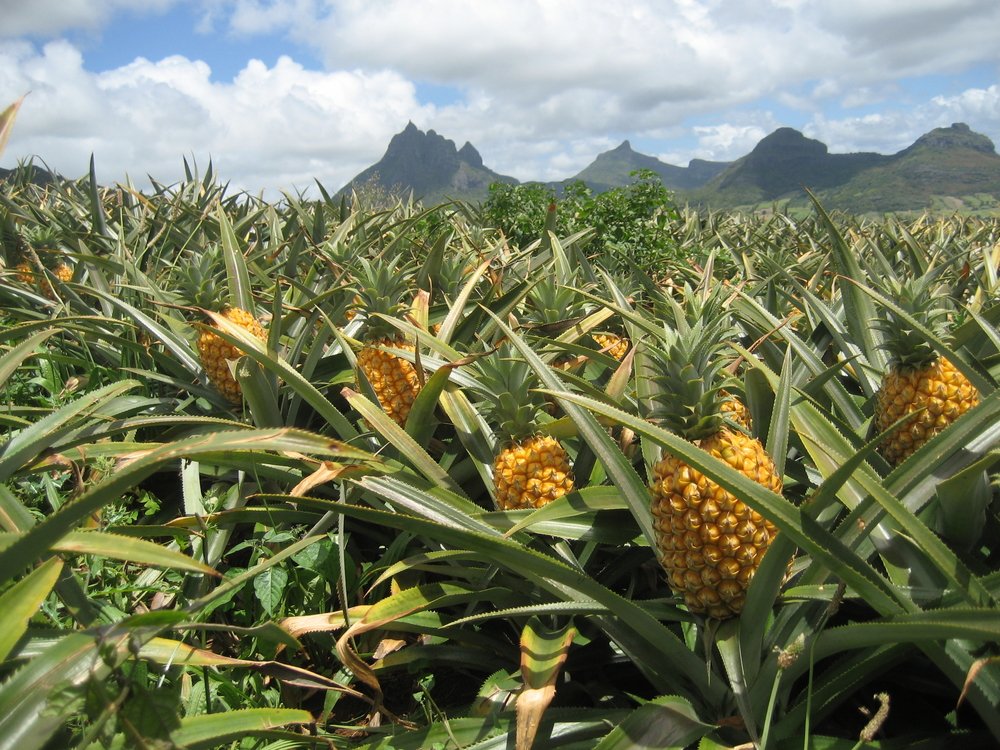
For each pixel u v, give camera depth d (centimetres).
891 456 92
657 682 77
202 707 85
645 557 91
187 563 58
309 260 202
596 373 126
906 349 88
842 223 355
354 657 76
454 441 116
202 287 130
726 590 69
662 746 64
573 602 74
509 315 136
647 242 263
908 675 76
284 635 65
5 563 50
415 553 106
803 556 80
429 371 117
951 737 65
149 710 52
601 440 83
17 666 65
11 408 117
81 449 89
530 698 68
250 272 175
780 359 117
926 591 68
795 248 263
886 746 66
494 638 94
